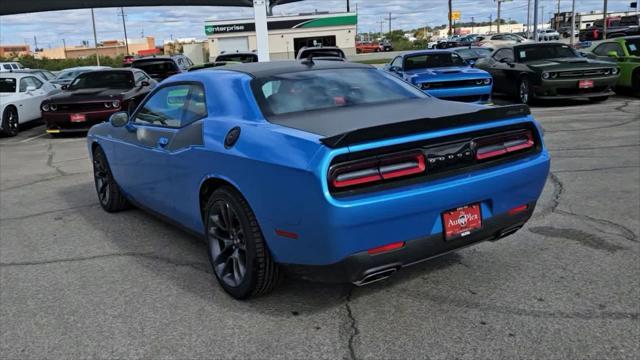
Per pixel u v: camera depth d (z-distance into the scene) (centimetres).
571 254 417
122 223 551
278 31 5569
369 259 297
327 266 299
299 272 318
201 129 378
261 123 342
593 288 358
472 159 324
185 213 416
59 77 2177
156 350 304
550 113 1198
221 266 373
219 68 430
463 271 395
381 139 291
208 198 391
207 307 355
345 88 400
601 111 1180
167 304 362
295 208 295
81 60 6372
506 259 414
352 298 360
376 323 325
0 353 307
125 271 422
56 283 404
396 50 6681
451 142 316
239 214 339
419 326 319
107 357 299
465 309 338
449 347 296
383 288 372
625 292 351
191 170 386
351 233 286
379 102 392
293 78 395
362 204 282
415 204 297
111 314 350
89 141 597
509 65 1407
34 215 595
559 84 1254
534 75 1292
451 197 310
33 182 774
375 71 447
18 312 358
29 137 1344
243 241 348
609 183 612
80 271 426
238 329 325
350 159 285
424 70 1250
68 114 1242
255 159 315
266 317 338
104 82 1368
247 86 374
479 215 331
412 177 301
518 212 356
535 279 376
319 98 380
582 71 1254
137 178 491
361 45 6794
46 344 316
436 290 366
